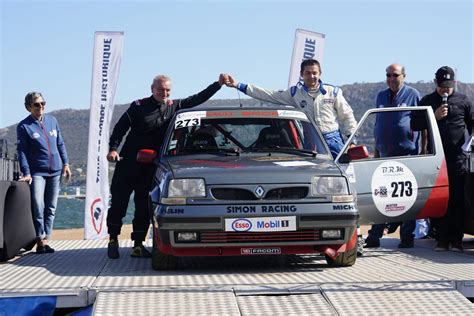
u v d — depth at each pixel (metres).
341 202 7.39
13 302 6.00
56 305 6.03
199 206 7.20
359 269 7.65
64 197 80.31
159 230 7.32
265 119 8.76
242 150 8.45
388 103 10.35
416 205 8.75
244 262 8.42
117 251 9.02
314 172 7.47
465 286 6.32
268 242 7.29
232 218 7.18
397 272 7.27
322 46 14.97
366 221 8.66
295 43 14.91
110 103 15.72
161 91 9.18
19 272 7.51
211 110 8.88
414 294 6.09
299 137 8.64
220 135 8.58
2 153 9.60
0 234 8.30
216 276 7.06
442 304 5.86
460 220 9.45
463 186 9.38
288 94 9.61
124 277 6.94
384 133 9.88
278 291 6.10
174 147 8.50
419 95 10.31
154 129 9.21
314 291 6.15
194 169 7.52
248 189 7.29
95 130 15.71
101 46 15.70
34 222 9.63
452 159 9.38
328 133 9.40
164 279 6.75
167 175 7.50
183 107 9.48
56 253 9.69
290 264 8.19
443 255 9.04
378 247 10.15
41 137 9.73
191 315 5.51
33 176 9.68
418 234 11.83
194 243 7.23
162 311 5.59
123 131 9.20
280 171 7.45
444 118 9.40
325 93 9.50
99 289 6.07
